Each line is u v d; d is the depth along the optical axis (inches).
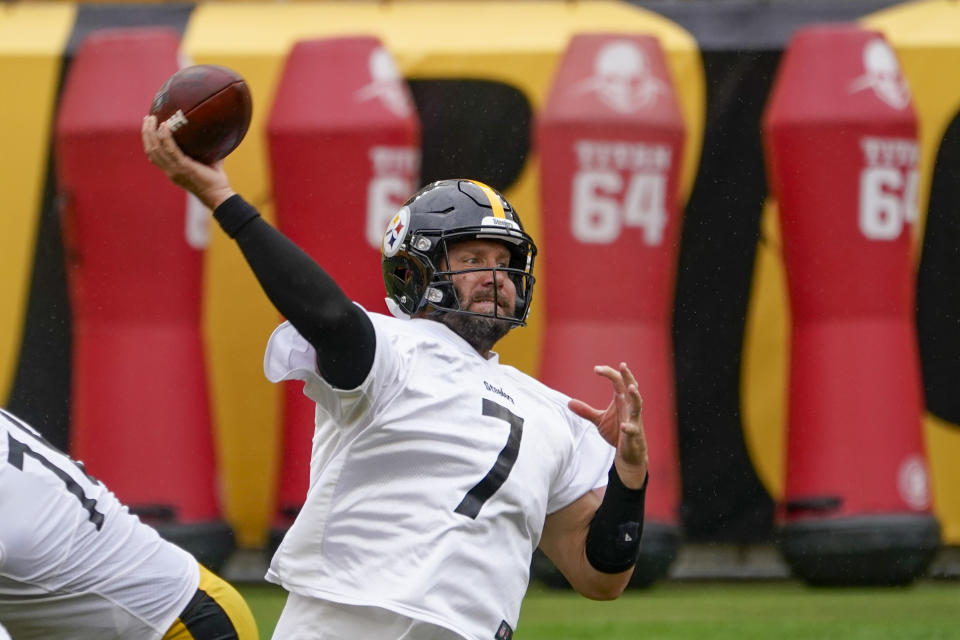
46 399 1107.3
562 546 410.0
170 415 1093.1
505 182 1107.3
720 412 1109.1
